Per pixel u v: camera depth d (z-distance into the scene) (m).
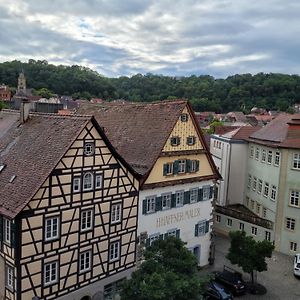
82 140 23.14
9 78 187.75
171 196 30.27
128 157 29.81
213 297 25.84
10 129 27.81
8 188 22.41
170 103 31.17
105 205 25.20
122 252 27.02
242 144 44.81
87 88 179.00
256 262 27.75
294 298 28.14
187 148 31.00
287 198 36.62
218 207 41.88
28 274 21.39
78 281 24.17
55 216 22.25
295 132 36.75
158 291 18.38
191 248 32.53
